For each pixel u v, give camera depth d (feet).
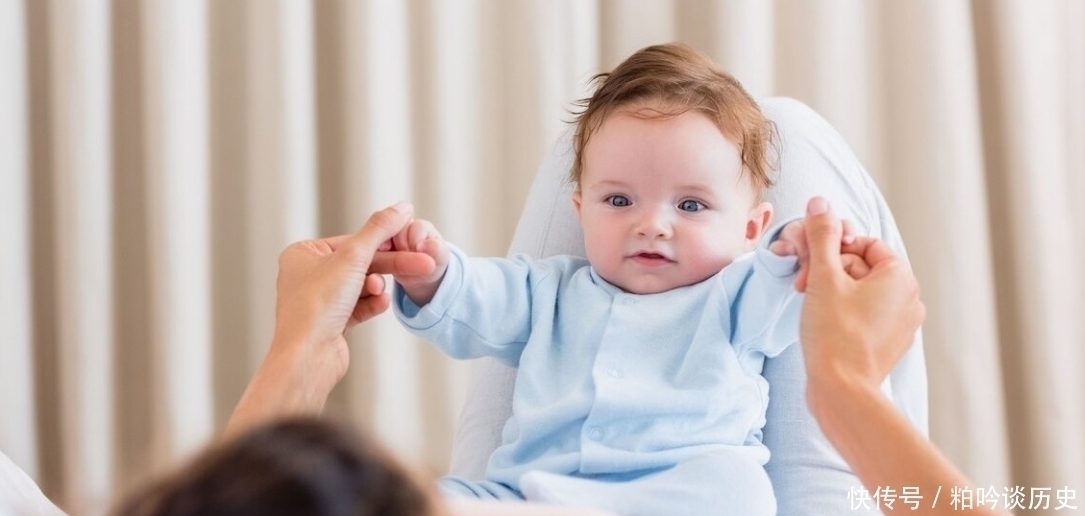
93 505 3.13
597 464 3.79
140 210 7.08
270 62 6.88
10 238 6.61
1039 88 7.47
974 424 7.39
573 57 7.23
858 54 7.47
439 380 7.38
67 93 6.62
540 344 4.26
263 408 3.22
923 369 4.76
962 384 7.38
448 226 7.26
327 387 3.51
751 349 4.16
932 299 7.42
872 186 5.23
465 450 4.63
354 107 7.01
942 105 7.35
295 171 6.93
